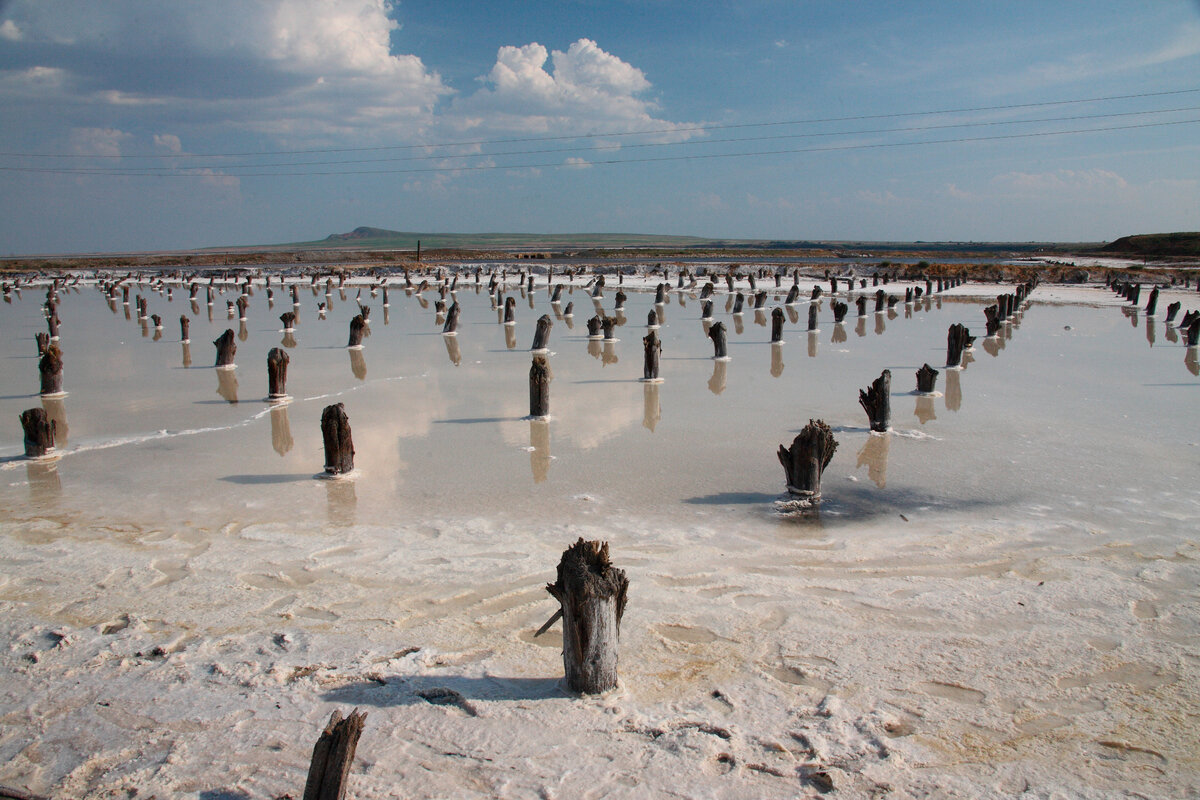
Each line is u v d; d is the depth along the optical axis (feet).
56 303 121.49
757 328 90.84
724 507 26.35
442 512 25.85
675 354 67.05
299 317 107.14
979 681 14.90
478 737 12.88
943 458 32.53
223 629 17.25
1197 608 18.16
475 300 138.21
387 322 98.12
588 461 32.24
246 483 29.27
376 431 37.91
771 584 19.74
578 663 14.14
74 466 31.76
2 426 39.70
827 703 13.97
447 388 50.08
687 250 415.23
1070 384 50.55
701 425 39.01
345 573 20.57
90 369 59.62
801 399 45.98
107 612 18.22
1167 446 34.17
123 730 13.26
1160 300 122.72
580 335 82.69
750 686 14.66
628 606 18.37
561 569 14.52
